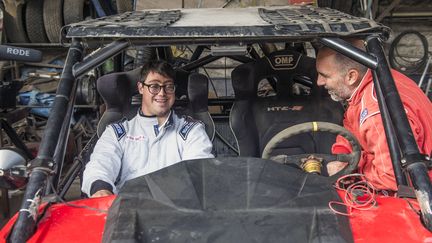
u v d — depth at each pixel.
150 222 1.18
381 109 1.59
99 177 2.04
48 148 1.36
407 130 1.38
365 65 1.62
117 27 1.64
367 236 1.17
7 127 3.58
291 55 2.70
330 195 1.29
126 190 1.31
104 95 2.45
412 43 6.35
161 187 1.30
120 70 3.18
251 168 1.36
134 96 2.52
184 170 1.36
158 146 2.31
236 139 2.69
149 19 1.92
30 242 1.18
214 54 1.68
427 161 1.30
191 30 1.62
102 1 5.97
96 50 1.65
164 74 2.25
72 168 2.18
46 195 1.36
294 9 2.46
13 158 1.37
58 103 1.47
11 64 6.02
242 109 2.70
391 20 6.30
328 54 1.94
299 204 1.23
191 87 2.48
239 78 2.68
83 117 5.61
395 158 1.53
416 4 6.18
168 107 2.30
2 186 1.38
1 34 5.64
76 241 1.18
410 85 1.95
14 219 1.31
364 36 1.70
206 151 2.29
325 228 1.15
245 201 1.23
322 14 2.08
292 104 2.74
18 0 5.86
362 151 1.93
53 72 6.14
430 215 1.18
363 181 1.47
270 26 1.64
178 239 1.13
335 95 2.02
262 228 1.15
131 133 2.32
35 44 5.97
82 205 1.36
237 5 4.50
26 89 5.94
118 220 1.19
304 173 1.38
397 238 1.16
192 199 1.24
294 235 1.14
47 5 5.88
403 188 1.39
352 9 6.01
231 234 1.14
